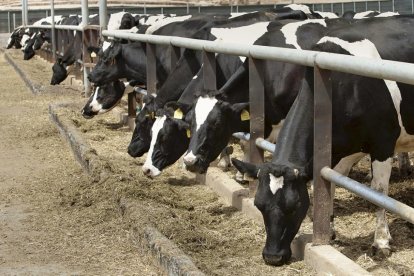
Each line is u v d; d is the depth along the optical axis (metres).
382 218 6.27
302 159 6.00
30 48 30.95
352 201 7.83
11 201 8.58
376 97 6.32
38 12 52.97
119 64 12.13
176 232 6.84
